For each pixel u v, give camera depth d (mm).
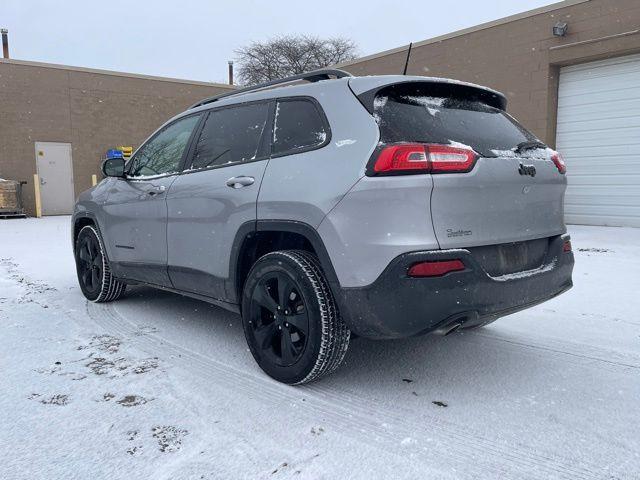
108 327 4148
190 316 4484
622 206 10852
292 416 2631
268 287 3121
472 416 2639
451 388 2990
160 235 3980
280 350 3098
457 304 2594
